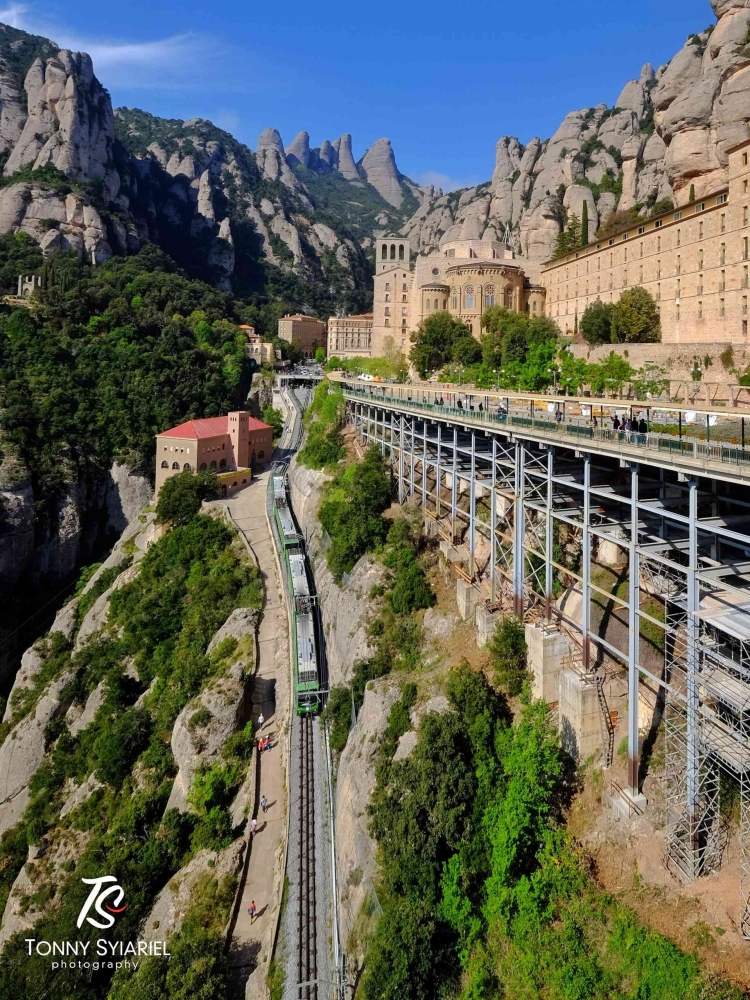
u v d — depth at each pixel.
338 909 37.69
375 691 45.47
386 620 54.41
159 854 45.34
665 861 30.38
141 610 74.62
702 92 114.94
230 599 71.62
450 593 53.38
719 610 28.00
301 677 55.53
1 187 186.25
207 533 84.50
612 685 37.38
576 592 43.75
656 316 103.19
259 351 172.25
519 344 109.81
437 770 36.06
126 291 170.75
